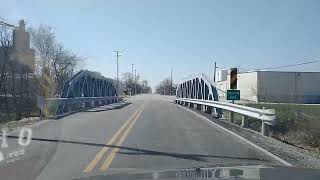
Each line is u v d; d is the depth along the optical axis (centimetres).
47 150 1312
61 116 2777
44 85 3412
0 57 3959
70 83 3366
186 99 4831
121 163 1104
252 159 1212
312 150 1928
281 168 478
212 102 3164
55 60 6178
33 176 943
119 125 2153
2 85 4175
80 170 1009
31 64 4197
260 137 1825
